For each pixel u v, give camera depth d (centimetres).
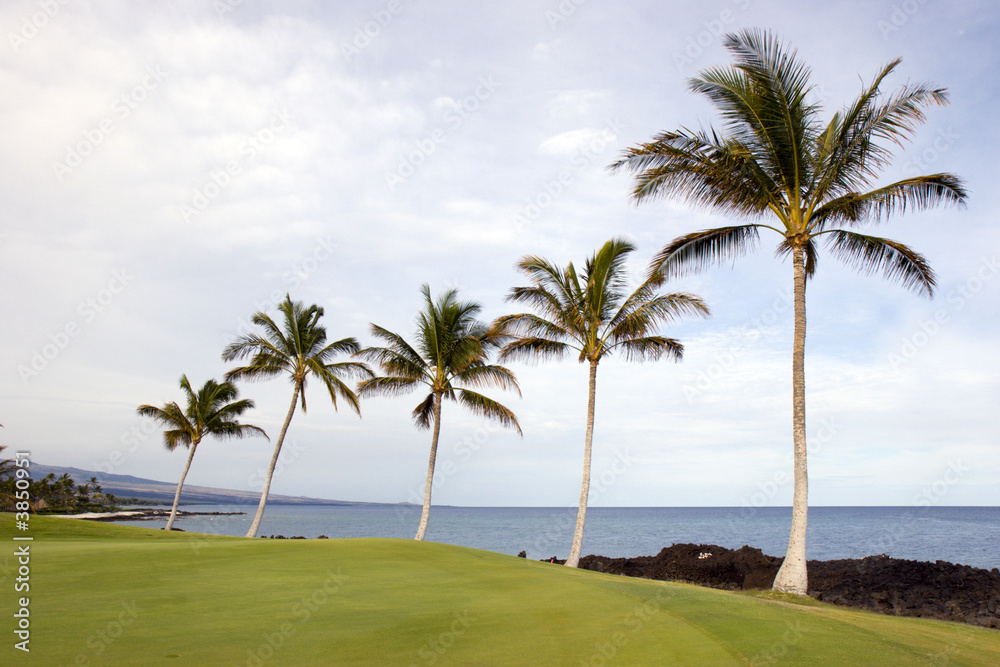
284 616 801
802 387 1511
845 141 1546
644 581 1485
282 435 3278
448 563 1504
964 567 2080
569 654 645
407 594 1027
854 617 966
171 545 1612
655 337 2372
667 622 819
